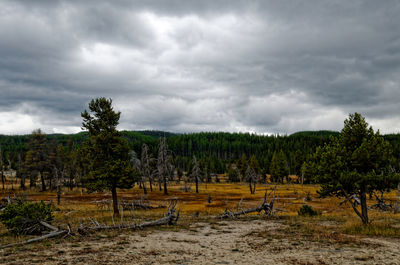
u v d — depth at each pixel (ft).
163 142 194.90
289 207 111.86
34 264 27.12
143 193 189.88
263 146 566.77
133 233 48.19
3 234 47.55
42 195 166.09
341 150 53.62
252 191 208.54
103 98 90.58
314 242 38.63
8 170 319.88
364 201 53.36
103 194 178.09
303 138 560.20
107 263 28.04
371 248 34.14
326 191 56.03
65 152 247.91
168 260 29.86
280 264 28.04
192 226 59.11
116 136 89.66
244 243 39.93
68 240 40.73
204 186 287.48
